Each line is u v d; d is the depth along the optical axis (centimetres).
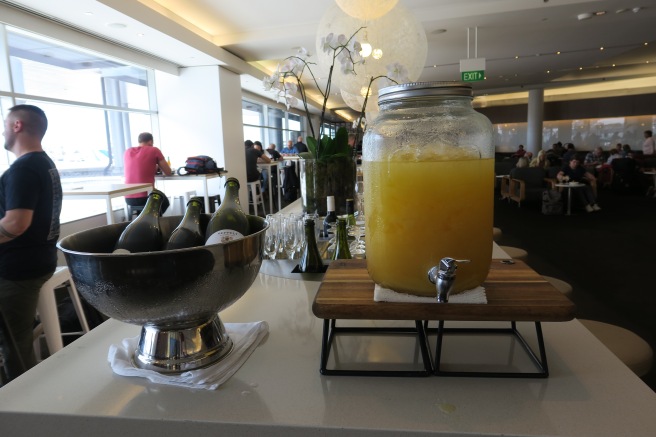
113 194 339
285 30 580
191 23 555
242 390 55
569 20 568
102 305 53
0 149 369
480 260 55
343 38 151
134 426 49
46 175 186
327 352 60
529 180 792
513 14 526
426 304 53
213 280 54
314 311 55
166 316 55
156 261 50
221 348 62
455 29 598
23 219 175
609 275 355
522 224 605
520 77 1159
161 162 486
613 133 1524
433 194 53
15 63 388
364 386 55
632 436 43
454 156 53
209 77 658
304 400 52
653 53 924
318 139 157
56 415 51
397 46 219
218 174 529
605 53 838
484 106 1661
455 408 49
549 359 61
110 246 73
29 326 184
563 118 1577
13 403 53
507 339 69
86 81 491
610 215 659
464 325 74
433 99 56
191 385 55
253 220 78
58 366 63
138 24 428
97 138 518
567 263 397
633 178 948
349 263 77
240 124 743
